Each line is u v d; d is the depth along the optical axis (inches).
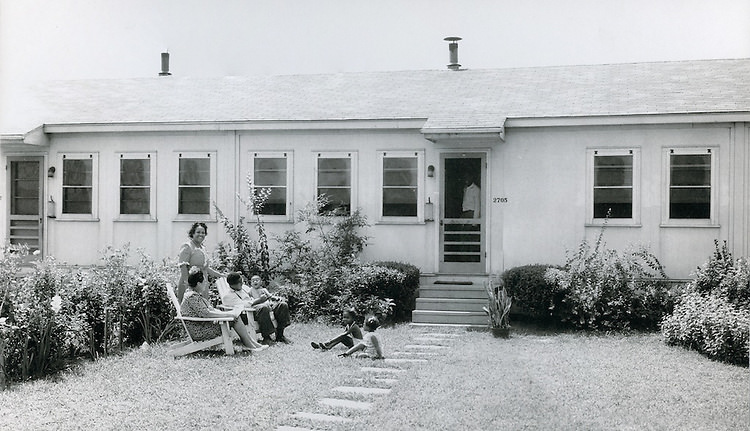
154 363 408.2
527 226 585.0
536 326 547.2
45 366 386.3
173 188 638.5
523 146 585.9
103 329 444.5
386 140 607.2
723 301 476.4
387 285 552.1
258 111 639.8
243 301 474.3
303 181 619.8
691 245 557.9
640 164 565.6
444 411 318.3
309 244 597.9
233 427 296.0
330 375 382.6
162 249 639.1
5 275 404.8
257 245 609.3
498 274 587.8
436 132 554.6
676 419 309.1
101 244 647.8
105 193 647.8
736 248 550.3
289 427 297.0
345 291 550.9
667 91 603.2
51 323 387.2
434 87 685.9
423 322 553.3
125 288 459.2
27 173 661.9
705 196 556.4
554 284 522.9
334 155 615.2
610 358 433.7
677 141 559.8
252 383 364.5
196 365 403.9
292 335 501.4
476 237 595.8
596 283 525.0
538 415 312.7
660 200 562.9
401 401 334.0
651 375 389.1
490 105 609.0
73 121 637.9
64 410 319.0
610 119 559.2
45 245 655.1
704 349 444.5
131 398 338.3
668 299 523.5
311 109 636.7
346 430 292.7
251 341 446.6
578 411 320.2
